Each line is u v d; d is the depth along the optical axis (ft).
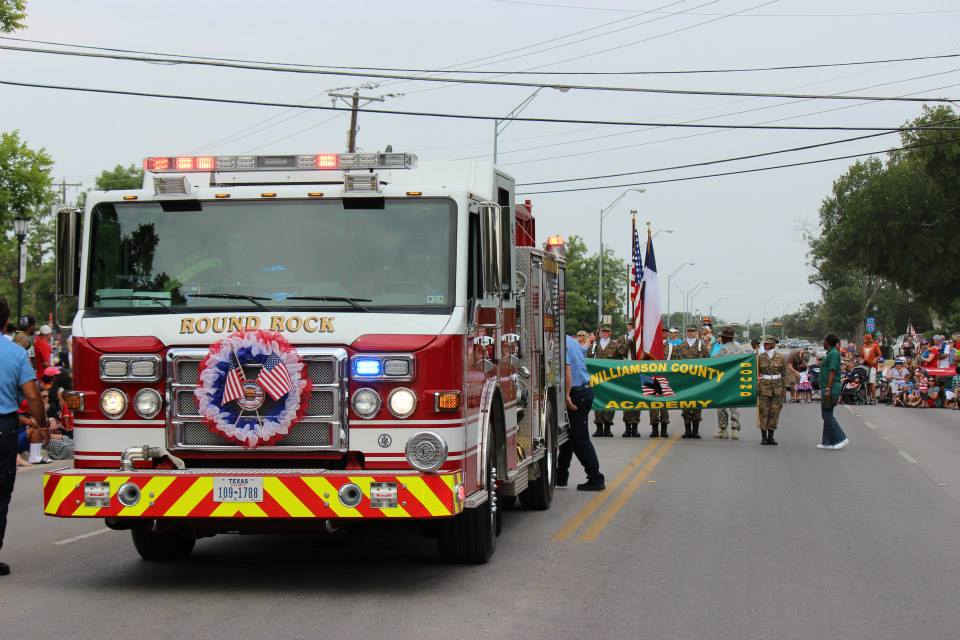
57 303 28.17
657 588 27.96
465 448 27.04
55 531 37.45
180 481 25.66
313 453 26.30
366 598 26.48
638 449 66.80
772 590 27.89
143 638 22.54
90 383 27.14
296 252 27.43
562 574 29.63
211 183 28.73
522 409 36.76
